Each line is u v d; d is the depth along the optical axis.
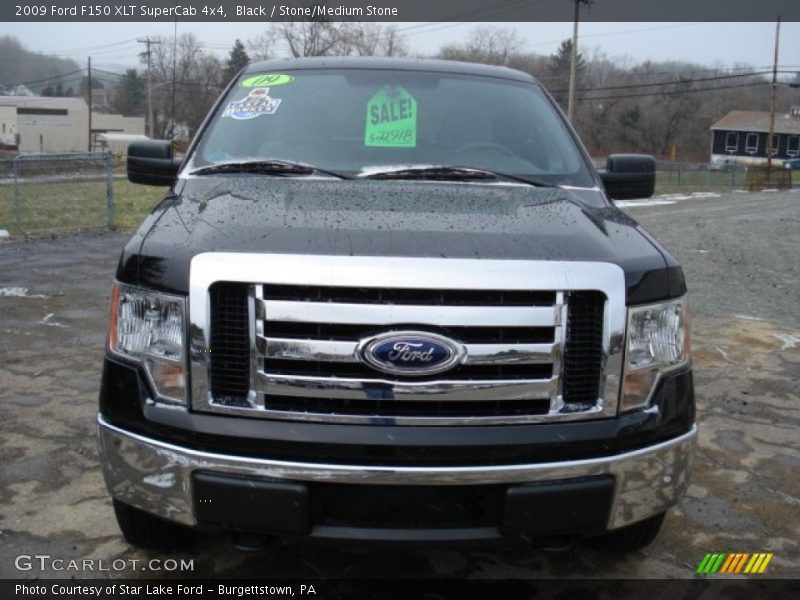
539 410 2.39
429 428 2.32
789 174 46.28
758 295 9.01
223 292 2.36
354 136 3.62
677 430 2.58
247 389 2.35
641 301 2.48
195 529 2.47
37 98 83.88
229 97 3.97
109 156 13.41
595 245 2.56
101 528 3.29
